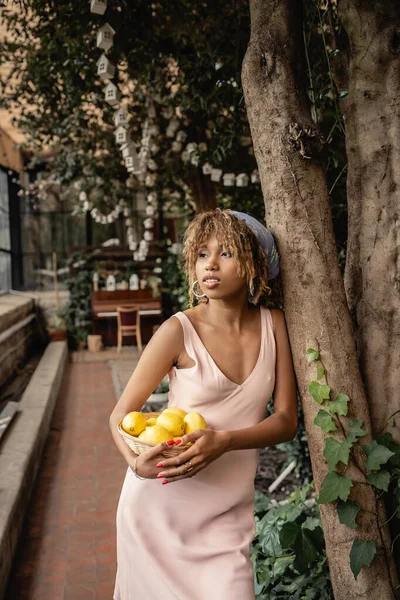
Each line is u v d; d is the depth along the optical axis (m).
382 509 1.91
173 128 5.05
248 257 1.75
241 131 4.29
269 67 1.90
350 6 2.00
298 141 1.86
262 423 1.77
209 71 3.89
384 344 2.01
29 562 3.60
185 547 1.76
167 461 1.54
